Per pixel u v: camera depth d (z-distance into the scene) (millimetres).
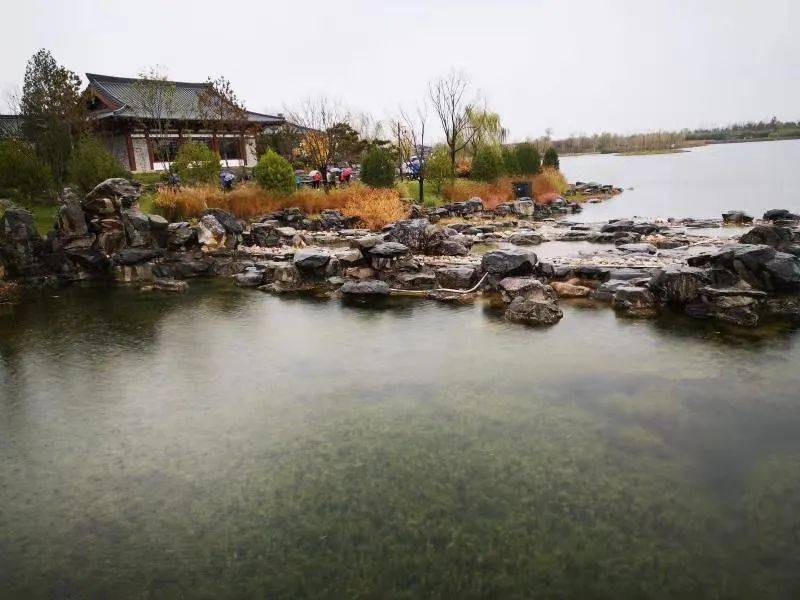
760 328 10516
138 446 6977
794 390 7945
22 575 4863
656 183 49344
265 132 41844
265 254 18594
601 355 9492
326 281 15195
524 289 12594
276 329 11594
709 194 38469
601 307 12305
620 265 15258
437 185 32375
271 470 6336
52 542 5277
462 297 13531
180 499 5859
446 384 8508
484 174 34406
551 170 42062
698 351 9516
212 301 14055
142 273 16984
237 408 7949
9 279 15773
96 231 17438
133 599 4562
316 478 6145
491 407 7703
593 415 7391
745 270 11539
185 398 8344
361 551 5008
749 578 4594
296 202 25703
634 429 6996
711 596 4422
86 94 30094
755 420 7148
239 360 9852
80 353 10406
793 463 6195
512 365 9172
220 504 5750
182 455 6723
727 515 5359
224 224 19469
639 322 11172
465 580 4641
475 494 5766
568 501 5613
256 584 4672
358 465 6371
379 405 7883
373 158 28766
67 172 25078
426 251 18562
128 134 33281
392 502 5680
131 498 5918
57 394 8609
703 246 18625
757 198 34906
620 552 4910
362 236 22078
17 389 8828
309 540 5168
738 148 122938
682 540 5039
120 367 9664
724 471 6074
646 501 5582
